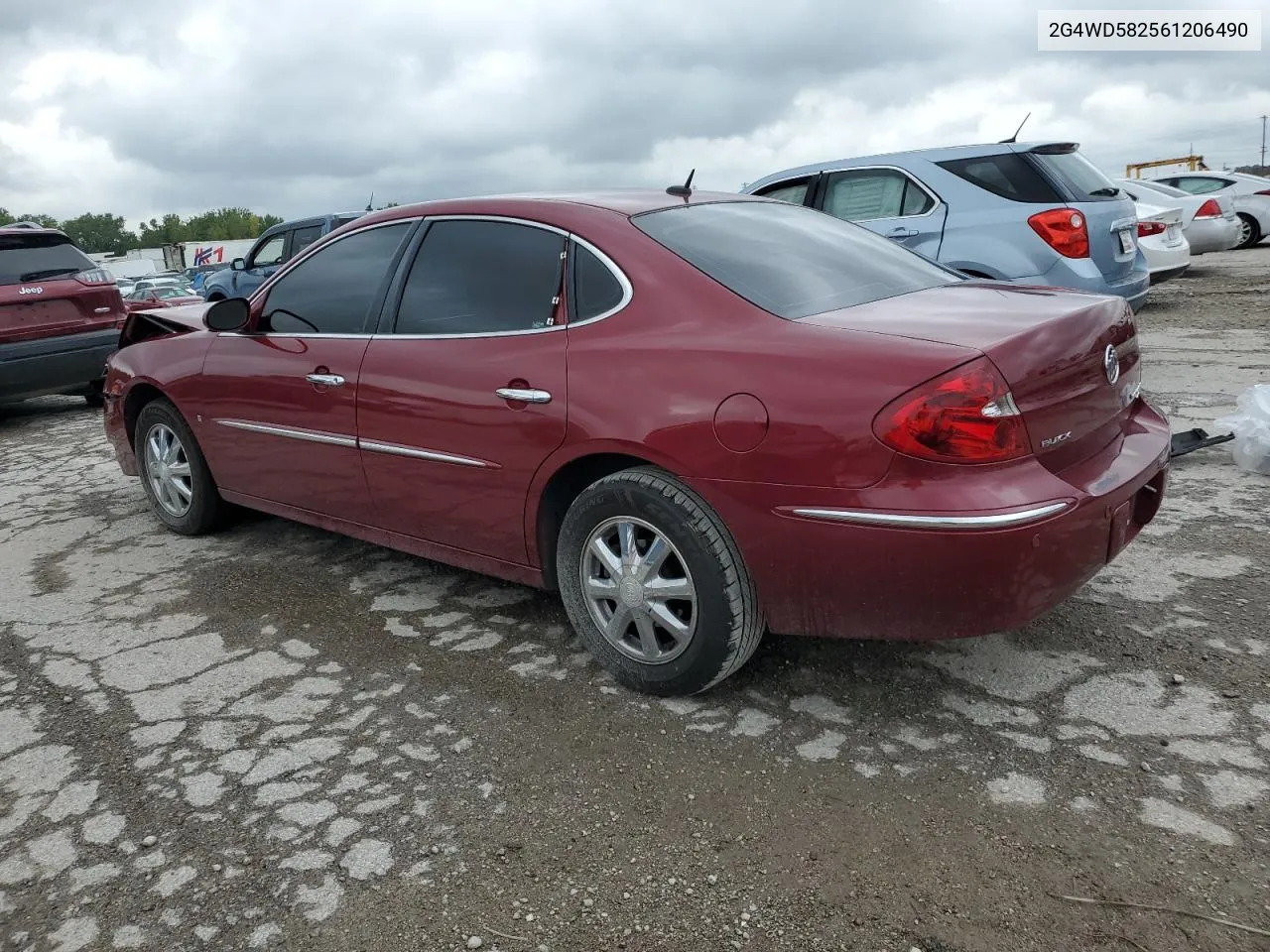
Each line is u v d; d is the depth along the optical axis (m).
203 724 3.06
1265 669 2.93
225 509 4.91
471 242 3.49
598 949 2.06
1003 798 2.44
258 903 2.25
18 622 3.98
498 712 3.02
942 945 2.00
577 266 3.14
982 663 3.09
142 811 2.62
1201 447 4.87
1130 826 2.30
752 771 2.63
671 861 2.30
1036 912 2.07
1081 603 3.46
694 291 2.90
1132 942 1.97
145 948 2.13
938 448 2.37
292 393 3.97
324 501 4.03
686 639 2.88
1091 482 2.62
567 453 3.01
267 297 4.24
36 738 3.04
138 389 4.95
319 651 3.54
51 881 2.37
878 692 2.97
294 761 2.82
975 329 2.56
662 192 3.60
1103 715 2.76
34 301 8.59
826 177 7.58
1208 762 2.52
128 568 4.55
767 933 2.07
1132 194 13.76
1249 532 3.99
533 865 2.32
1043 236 6.47
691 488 2.77
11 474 6.84
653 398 2.79
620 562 3.01
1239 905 2.04
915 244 6.91
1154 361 7.69
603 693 3.10
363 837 2.46
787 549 2.61
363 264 3.85
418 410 3.44
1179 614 3.32
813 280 3.05
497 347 3.24
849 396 2.46
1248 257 16.97
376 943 2.11
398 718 3.03
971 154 6.89
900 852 2.28
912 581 2.45
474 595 3.97
